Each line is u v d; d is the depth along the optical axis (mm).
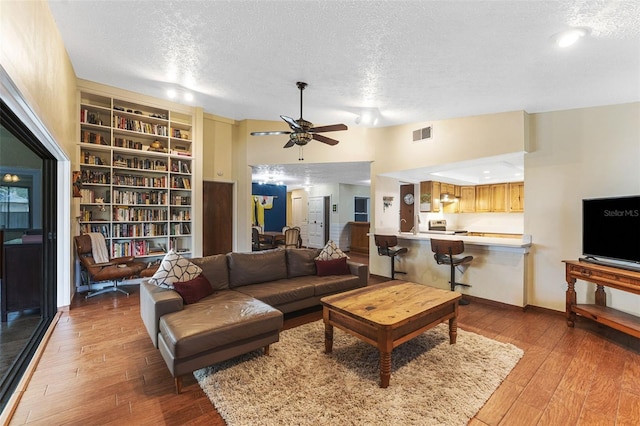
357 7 2117
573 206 3447
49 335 2861
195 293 2730
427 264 4781
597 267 2904
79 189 3861
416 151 4738
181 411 1844
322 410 1811
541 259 3684
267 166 5891
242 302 2678
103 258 4062
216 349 2156
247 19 2371
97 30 2715
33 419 1749
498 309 3807
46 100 2420
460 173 6035
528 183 3775
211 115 5375
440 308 2543
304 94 3873
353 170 6484
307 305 3432
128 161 4691
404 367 2316
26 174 3227
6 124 2305
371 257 5488
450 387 2057
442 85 3262
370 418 1745
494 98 3441
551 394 2018
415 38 2432
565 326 3215
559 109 3547
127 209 4641
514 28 2172
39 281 3346
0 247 2324
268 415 1767
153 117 4730
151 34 2723
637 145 3080
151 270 4387
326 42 2613
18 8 1768
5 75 1569
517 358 2475
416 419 1740
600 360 2471
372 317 2199
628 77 2717
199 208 5148
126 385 2098
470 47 2479
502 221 7105
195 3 2229
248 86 3816
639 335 2488
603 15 1938
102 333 2945
